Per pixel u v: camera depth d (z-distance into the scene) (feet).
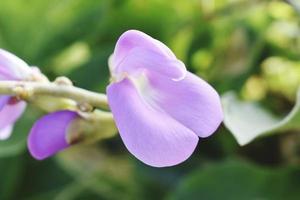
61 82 0.66
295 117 0.74
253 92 1.00
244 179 0.87
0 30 0.98
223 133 0.96
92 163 0.99
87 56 1.00
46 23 0.98
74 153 1.01
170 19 1.00
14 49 0.98
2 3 0.97
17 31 0.98
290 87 1.00
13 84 0.65
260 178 0.87
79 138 0.68
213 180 0.87
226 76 0.98
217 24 1.01
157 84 0.63
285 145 0.96
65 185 0.97
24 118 0.92
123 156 1.00
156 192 0.95
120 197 0.96
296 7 0.90
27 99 0.65
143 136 0.60
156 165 0.60
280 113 0.87
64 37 0.98
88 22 0.97
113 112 0.62
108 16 0.99
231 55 1.00
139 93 0.63
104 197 0.96
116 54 0.64
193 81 0.62
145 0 0.99
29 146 0.68
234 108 0.83
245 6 0.98
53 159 0.99
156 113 0.62
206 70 1.00
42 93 0.65
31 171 0.99
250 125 0.79
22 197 0.97
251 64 0.97
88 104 0.66
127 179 0.97
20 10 0.98
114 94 0.63
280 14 1.02
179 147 0.60
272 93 0.99
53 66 0.99
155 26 1.00
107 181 0.97
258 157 0.97
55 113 0.67
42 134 0.68
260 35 0.99
